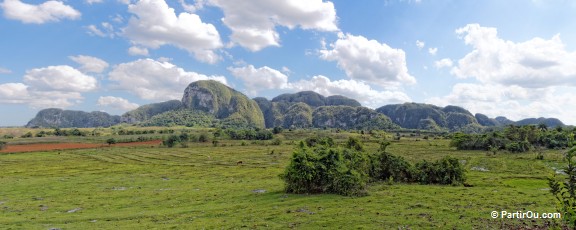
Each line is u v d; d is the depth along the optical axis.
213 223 26.38
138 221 28.61
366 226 23.55
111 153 124.69
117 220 29.41
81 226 27.41
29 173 73.25
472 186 46.78
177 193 44.38
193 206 35.06
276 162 93.19
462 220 24.81
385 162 51.25
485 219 25.09
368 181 48.16
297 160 40.75
